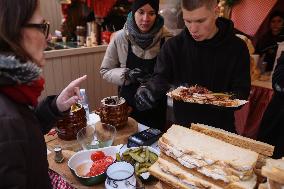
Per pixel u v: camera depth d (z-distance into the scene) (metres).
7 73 0.64
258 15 2.40
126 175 1.00
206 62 1.48
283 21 2.60
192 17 1.27
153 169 0.95
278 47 2.44
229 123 1.55
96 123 1.56
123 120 1.53
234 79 1.46
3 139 0.61
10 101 0.68
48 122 1.07
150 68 1.99
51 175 1.15
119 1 2.91
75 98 1.09
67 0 2.76
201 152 0.87
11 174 0.61
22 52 0.66
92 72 2.82
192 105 1.54
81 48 2.64
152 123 2.08
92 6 2.75
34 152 0.71
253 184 0.79
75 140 1.43
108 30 2.91
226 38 1.41
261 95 2.49
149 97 1.48
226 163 0.82
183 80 1.57
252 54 2.53
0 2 0.61
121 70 1.98
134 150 1.21
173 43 1.56
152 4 1.86
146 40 1.92
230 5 2.50
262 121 1.76
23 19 0.64
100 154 1.19
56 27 3.19
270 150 0.91
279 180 0.67
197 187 0.85
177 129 1.03
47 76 2.49
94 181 1.06
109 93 3.05
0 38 0.63
